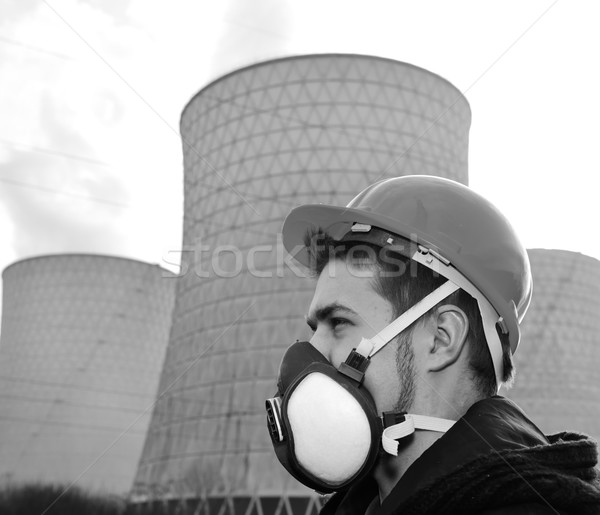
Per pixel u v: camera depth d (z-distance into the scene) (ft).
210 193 162.61
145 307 278.46
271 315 148.66
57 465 268.00
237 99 164.76
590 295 183.62
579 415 172.86
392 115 159.63
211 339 153.38
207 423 150.61
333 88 160.04
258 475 142.82
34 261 276.21
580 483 4.01
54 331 271.69
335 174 154.71
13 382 272.10
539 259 184.44
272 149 158.40
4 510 169.17
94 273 275.80
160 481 154.30
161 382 167.02
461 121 171.12
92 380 271.28
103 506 159.22
